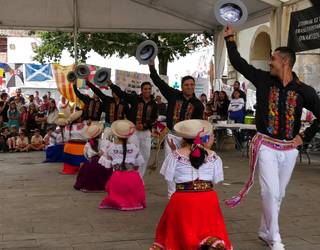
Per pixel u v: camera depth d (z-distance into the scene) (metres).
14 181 9.65
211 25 17.78
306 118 12.78
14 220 6.35
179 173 4.46
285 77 4.76
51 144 12.96
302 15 11.58
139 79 18.05
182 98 6.89
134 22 17.88
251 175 4.92
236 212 6.77
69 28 17.70
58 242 5.34
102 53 23.39
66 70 17.27
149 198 7.87
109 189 7.04
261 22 14.48
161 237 4.59
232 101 14.45
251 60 19.67
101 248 5.12
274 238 4.86
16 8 16.92
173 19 17.81
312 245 5.23
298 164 12.13
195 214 4.37
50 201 7.60
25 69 24.41
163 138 7.61
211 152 4.61
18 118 16.89
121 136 6.99
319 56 16.47
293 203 7.44
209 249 4.29
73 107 17.09
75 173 10.64
